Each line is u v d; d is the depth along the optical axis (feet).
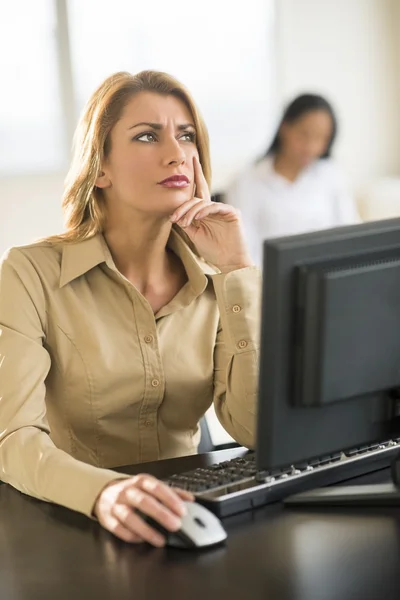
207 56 26.30
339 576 5.17
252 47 26.76
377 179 28.07
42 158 24.43
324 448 5.91
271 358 5.59
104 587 5.23
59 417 7.95
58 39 24.38
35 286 7.70
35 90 24.26
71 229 8.07
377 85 28.25
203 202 7.95
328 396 5.69
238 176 20.72
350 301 5.63
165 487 5.86
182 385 8.04
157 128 7.79
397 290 5.81
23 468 6.78
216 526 5.76
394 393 6.07
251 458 6.80
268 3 26.76
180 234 8.41
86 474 6.35
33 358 7.44
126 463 8.03
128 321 7.87
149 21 25.49
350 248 5.69
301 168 20.53
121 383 7.81
